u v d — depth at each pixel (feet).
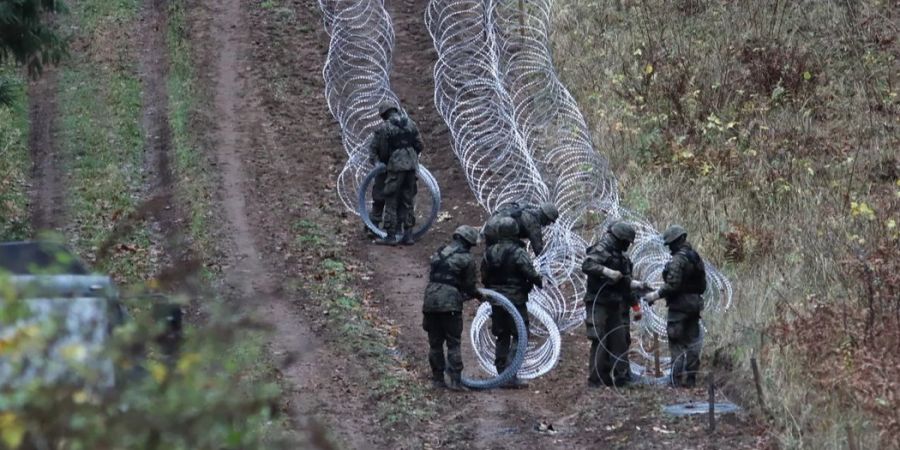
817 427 96.32
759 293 131.34
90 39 231.50
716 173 170.71
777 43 208.33
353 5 244.22
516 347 120.26
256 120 202.90
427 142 198.59
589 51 211.82
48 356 48.67
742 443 97.55
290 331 127.24
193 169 180.65
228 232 160.35
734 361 115.65
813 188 165.17
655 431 101.86
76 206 166.50
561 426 105.81
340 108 208.33
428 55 226.58
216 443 50.90
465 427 104.99
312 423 75.72
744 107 190.49
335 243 160.15
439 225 171.01
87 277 75.77
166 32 236.43
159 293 62.95
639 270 140.67
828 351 107.76
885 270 128.47
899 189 164.25
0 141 186.80
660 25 218.79
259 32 236.02
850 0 219.20
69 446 46.34
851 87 196.85
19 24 138.62
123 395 48.32
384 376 116.57
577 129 175.83
